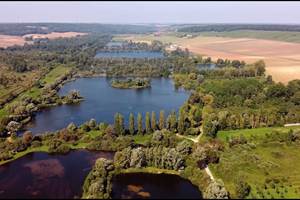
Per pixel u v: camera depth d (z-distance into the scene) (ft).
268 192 406.21
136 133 595.88
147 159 478.18
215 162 483.92
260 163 472.85
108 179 432.66
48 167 486.79
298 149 523.70
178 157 467.52
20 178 456.86
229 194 405.80
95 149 540.11
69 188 431.84
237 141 540.93
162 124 604.90
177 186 436.35
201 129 618.44
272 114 644.27
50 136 573.33
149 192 422.41
